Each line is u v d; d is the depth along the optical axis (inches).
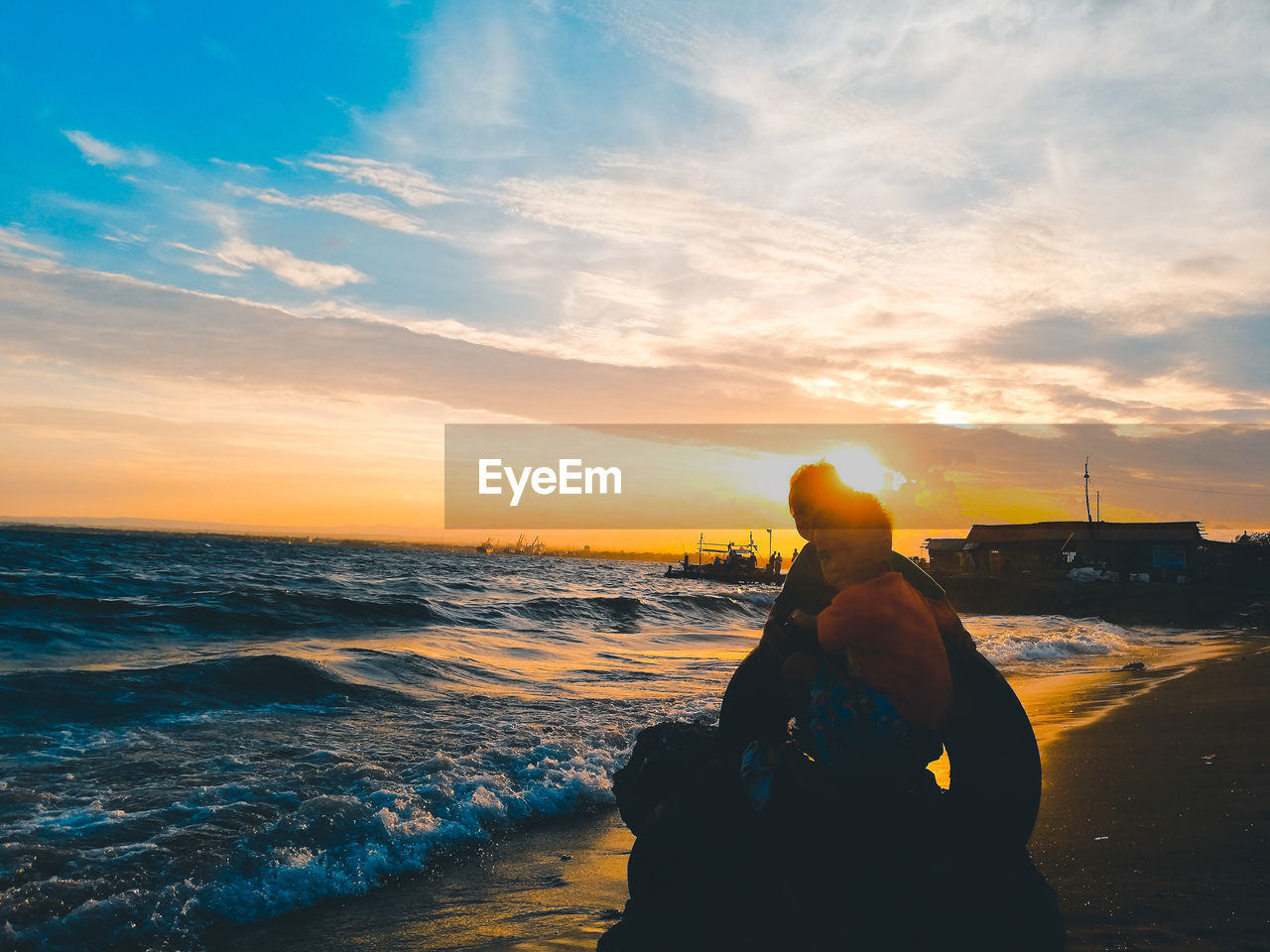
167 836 178.7
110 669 350.3
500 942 141.1
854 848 94.9
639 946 98.5
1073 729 301.7
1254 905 122.3
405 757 255.6
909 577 103.4
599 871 180.7
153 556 1724.9
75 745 252.7
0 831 175.9
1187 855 146.8
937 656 92.4
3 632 471.8
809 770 97.6
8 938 132.7
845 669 95.2
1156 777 210.5
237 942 141.4
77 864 161.6
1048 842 159.6
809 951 92.7
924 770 98.1
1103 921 119.3
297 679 360.5
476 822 207.3
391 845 186.7
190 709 307.6
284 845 178.1
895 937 92.0
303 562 2026.3
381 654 451.5
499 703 362.3
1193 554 2049.7
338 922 150.4
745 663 109.3
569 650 622.8
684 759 109.3
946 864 95.1
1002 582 1780.3
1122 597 1528.1
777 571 3267.7
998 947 92.1
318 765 241.0
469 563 3425.2
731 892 97.5
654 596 1307.8
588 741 287.4
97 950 134.6
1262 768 212.4
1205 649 762.2
